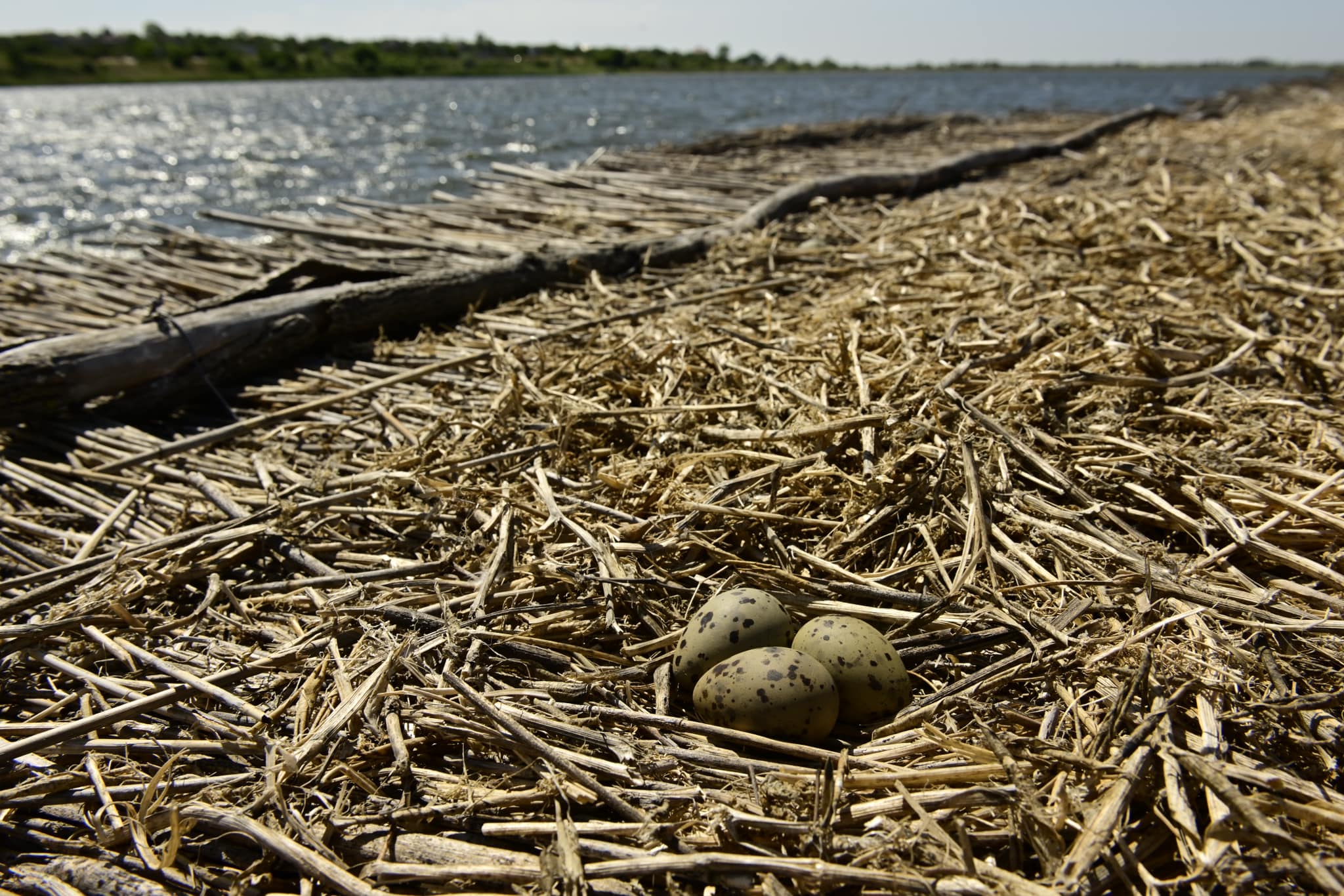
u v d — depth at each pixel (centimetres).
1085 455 45
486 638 35
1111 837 26
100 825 29
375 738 31
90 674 35
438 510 44
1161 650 32
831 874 25
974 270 74
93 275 92
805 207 112
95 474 51
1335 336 60
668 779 30
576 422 50
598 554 39
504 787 30
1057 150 165
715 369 56
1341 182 112
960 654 35
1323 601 35
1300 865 24
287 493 47
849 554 39
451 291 75
